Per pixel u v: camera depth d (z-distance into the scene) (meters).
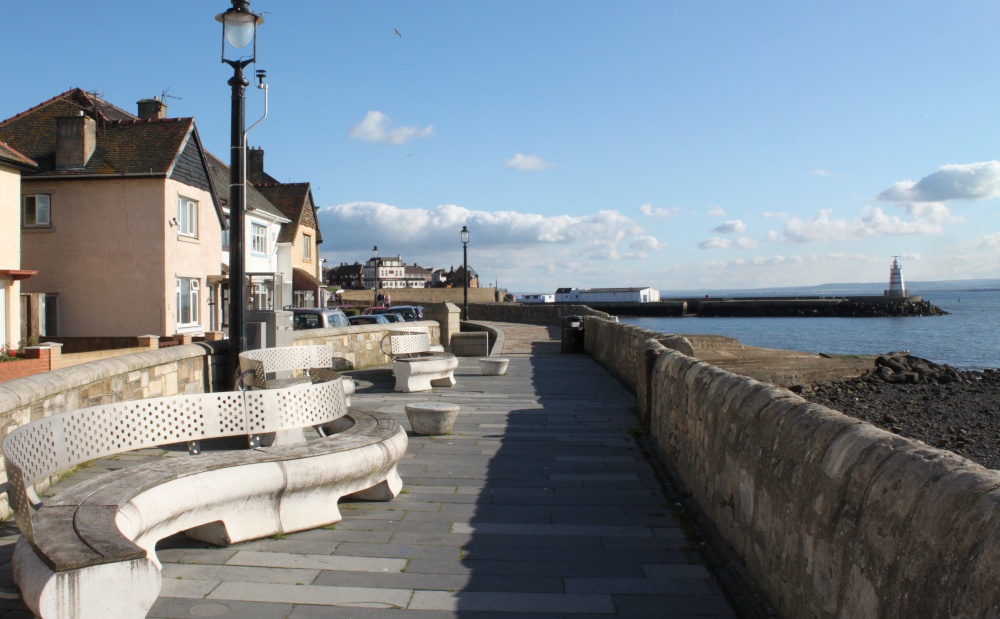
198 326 28.39
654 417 8.84
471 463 7.71
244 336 9.98
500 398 12.50
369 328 17.95
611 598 4.36
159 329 25.52
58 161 25.47
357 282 139.25
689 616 4.13
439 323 22.75
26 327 23.06
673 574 4.74
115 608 3.36
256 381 8.43
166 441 5.54
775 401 4.55
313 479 5.33
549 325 40.19
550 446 8.56
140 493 4.35
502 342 24.11
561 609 4.20
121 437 5.26
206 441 8.33
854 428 3.49
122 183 25.53
